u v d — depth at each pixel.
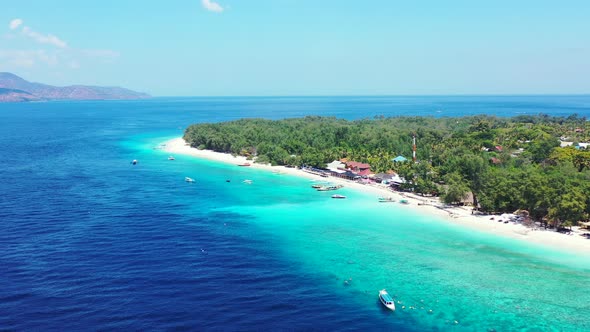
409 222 111.25
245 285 73.88
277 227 106.50
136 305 65.94
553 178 109.19
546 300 70.38
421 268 82.31
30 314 62.62
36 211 114.94
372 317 64.94
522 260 85.88
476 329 62.38
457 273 80.06
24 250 86.69
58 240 93.00
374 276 78.75
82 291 69.75
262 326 61.50
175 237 97.12
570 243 94.44
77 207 120.06
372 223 110.50
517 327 62.91
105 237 95.69
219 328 60.59
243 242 95.12
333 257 87.38
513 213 115.69
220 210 121.38
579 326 63.12
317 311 66.19
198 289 71.75
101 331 58.94
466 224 109.00
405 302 69.56
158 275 76.62
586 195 102.31
